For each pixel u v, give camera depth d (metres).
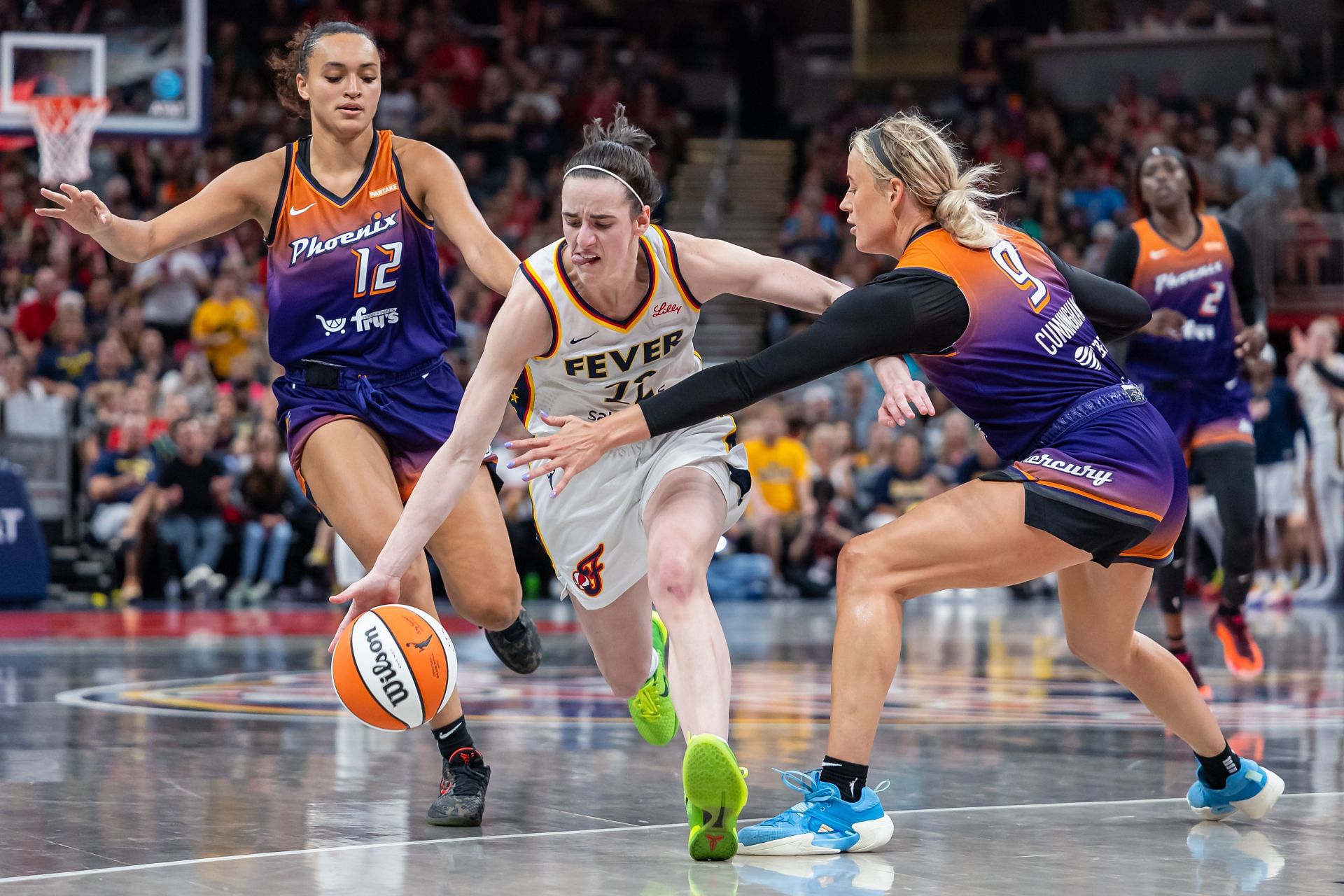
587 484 4.94
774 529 18.02
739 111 30.41
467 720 7.47
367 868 4.10
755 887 3.88
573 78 28.05
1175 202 8.38
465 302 20.36
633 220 4.47
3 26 14.08
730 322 24.06
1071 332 4.59
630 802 5.23
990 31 30.30
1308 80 28.28
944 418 18.22
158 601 16.50
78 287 19.08
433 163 5.36
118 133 14.37
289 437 5.23
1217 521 16.70
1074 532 4.39
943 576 4.47
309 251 5.23
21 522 15.45
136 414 16.27
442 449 4.54
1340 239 21.34
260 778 5.66
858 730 4.43
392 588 4.51
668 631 4.44
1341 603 16.69
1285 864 4.21
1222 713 7.60
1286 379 19.00
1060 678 9.45
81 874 3.99
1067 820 4.91
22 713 7.58
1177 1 29.89
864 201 4.67
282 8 25.61
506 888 3.86
